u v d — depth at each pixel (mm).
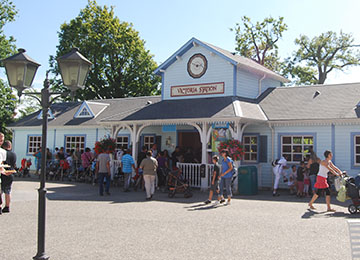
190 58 19312
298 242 6867
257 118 15922
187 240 7074
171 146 19969
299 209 10766
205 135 15664
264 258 5910
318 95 17906
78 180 19562
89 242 6930
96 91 37500
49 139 25156
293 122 16312
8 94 31938
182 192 13617
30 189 15461
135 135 17531
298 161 16391
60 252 6277
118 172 17625
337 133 15570
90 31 35688
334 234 7473
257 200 12836
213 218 9312
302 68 42250
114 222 8781
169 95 19797
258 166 17125
